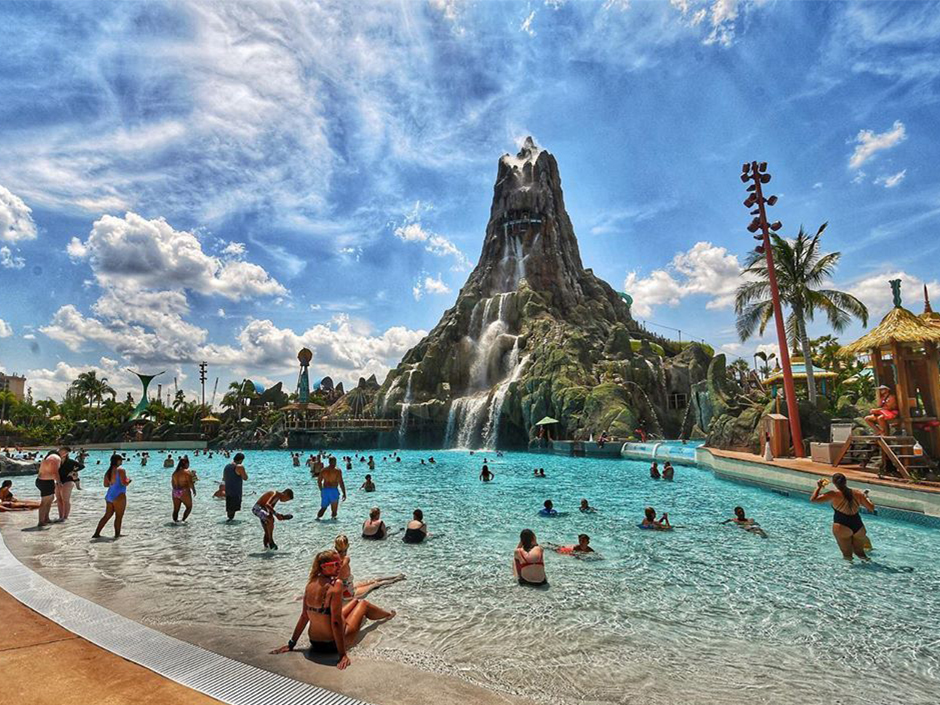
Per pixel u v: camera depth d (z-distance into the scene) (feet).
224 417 323.78
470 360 255.50
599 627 23.15
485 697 16.53
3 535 43.42
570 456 156.35
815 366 185.16
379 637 21.76
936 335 65.41
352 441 221.05
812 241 105.81
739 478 84.64
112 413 343.87
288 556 36.24
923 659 20.13
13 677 15.92
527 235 310.65
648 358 233.14
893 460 58.80
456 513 56.59
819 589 28.94
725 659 19.95
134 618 23.36
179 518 53.01
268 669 18.17
